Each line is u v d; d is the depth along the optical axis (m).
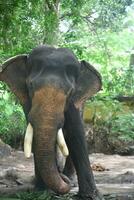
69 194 6.73
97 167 10.23
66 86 6.06
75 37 16.27
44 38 13.84
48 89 5.90
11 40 13.05
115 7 20.41
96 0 19.92
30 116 5.86
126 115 15.28
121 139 14.95
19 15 12.77
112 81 17.41
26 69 6.64
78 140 6.51
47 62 6.19
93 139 14.97
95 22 20.39
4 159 11.98
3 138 14.89
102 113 15.47
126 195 6.98
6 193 7.06
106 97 15.87
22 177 8.58
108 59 20.33
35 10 13.30
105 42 20.44
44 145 5.74
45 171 5.79
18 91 6.66
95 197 6.54
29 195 6.78
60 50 6.43
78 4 15.44
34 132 5.81
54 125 5.79
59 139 5.82
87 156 6.57
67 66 6.26
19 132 14.98
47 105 5.82
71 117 6.44
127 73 17.50
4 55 12.94
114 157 13.18
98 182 8.34
